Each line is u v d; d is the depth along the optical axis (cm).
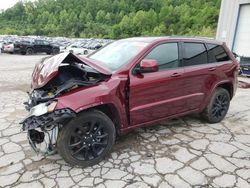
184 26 7938
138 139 414
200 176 319
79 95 313
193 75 423
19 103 604
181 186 300
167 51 401
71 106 301
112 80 341
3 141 399
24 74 1055
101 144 341
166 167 337
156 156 363
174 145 396
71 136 315
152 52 383
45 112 294
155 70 354
